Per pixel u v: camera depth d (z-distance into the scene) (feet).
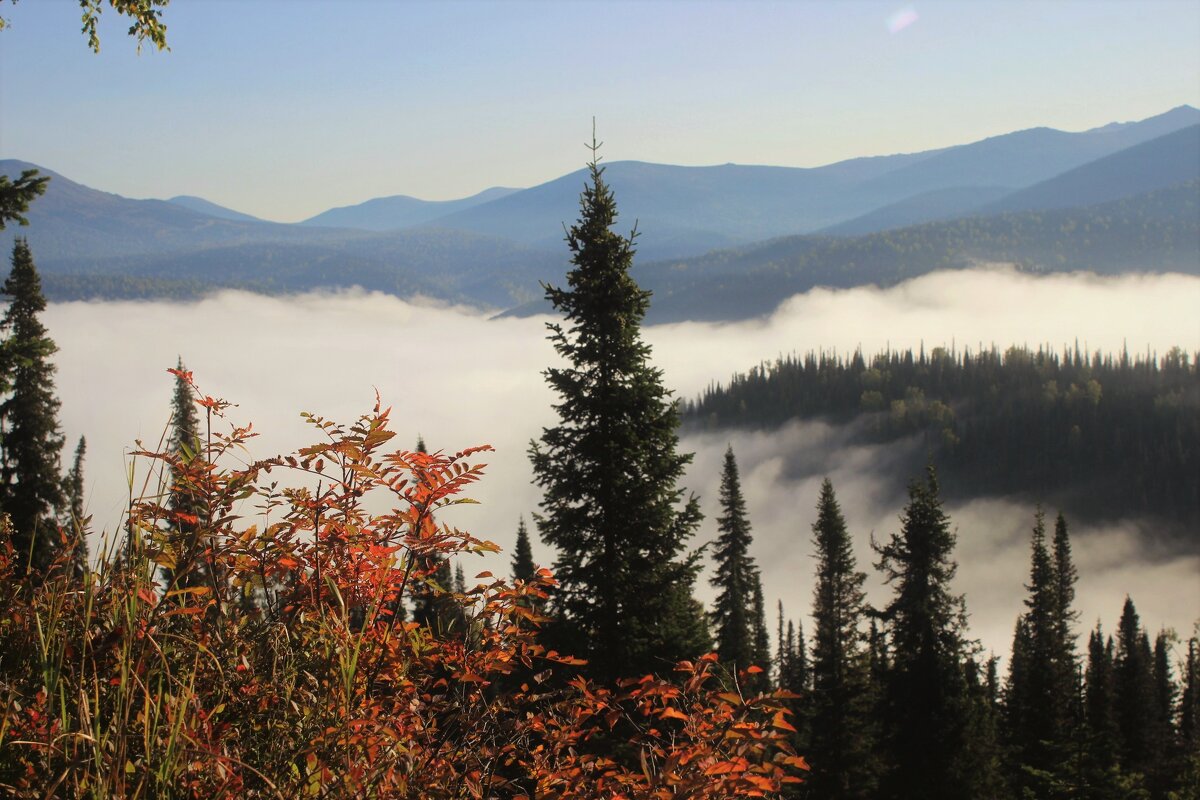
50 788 7.32
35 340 40.83
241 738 9.44
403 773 9.12
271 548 10.92
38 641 9.82
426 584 12.00
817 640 127.24
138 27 26.66
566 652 42.29
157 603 10.19
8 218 35.99
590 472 45.93
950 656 90.58
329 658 10.15
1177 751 122.93
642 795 9.39
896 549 108.37
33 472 75.20
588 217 48.01
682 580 45.96
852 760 97.19
